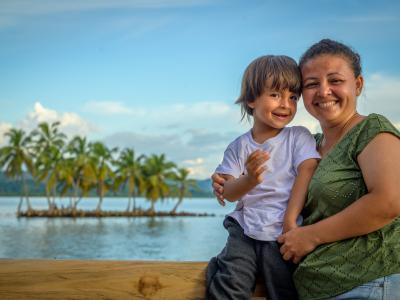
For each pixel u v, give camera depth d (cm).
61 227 5656
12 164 5978
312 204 237
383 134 221
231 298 231
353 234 218
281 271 235
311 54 251
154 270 244
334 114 245
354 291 219
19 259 254
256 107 253
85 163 6288
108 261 248
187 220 8044
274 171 247
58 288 246
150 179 6881
